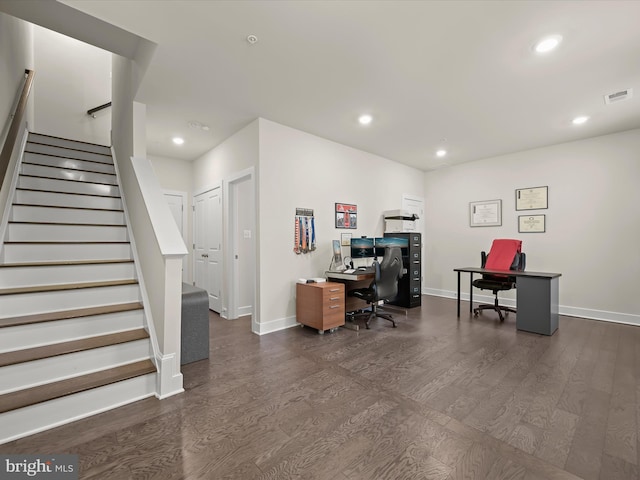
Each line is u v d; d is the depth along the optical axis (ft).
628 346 10.15
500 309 13.92
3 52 8.93
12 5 6.27
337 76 8.73
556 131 13.15
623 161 13.12
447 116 11.60
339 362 8.88
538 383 7.52
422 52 7.61
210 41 7.17
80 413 6.03
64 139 13.34
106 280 8.81
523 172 15.99
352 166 15.44
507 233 16.56
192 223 17.60
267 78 8.82
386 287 12.87
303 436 5.51
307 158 13.37
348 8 6.12
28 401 5.52
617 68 8.27
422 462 4.85
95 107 17.02
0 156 7.68
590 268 13.93
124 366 7.07
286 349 9.96
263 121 11.76
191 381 7.66
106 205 11.37
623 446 5.19
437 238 19.67
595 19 6.39
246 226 14.83
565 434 5.54
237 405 6.54
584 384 7.45
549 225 15.10
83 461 4.86
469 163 18.15
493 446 5.23
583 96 9.94
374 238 15.17
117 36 7.72
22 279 7.61
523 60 7.93
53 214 9.77
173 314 7.04
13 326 6.33
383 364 8.71
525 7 6.08
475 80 8.95
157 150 15.60
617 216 13.26
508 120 11.96
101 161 13.48
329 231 14.28
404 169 18.71
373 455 5.01
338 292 12.03
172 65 8.12
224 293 14.33
